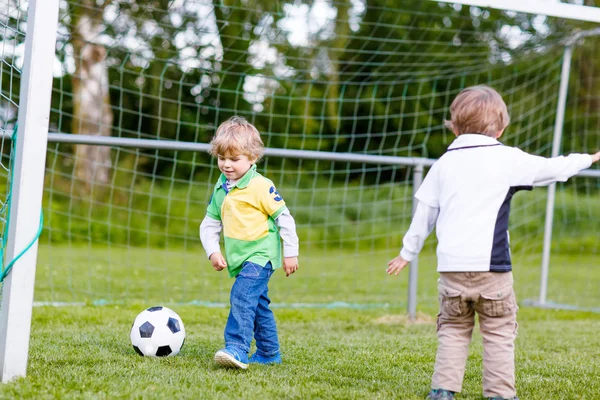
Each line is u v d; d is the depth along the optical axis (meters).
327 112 14.78
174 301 5.41
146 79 12.20
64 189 11.77
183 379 2.39
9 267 2.23
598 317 5.16
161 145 4.01
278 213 2.72
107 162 12.32
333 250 12.19
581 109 14.73
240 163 2.71
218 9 7.89
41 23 2.24
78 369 2.50
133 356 2.84
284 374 2.59
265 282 2.75
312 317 4.73
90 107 11.95
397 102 15.27
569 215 13.37
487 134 2.31
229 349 2.63
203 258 9.18
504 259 2.17
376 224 13.04
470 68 7.67
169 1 6.54
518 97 13.30
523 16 6.45
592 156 2.30
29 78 2.23
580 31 5.54
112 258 8.83
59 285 6.20
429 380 2.62
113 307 4.76
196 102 12.98
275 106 13.66
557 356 3.34
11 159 2.48
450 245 2.20
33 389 2.11
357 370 2.78
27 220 2.24
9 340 2.23
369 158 4.37
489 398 2.22
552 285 7.95
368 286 7.30
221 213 2.80
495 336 2.22
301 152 4.24
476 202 2.20
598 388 2.56
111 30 7.00
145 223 11.55
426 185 2.32
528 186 2.22
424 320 4.64
